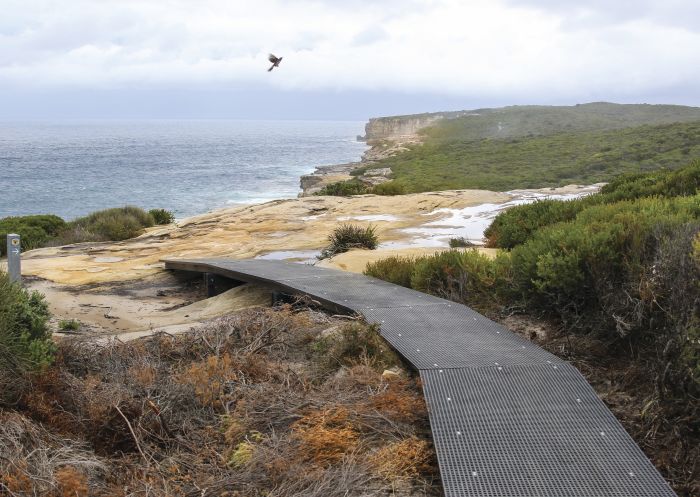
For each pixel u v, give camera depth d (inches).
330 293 308.2
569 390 179.8
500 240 460.8
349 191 952.9
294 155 4643.2
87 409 178.4
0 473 134.8
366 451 155.5
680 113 5511.8
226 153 4832.7
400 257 412.8
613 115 5615.2
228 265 408.8
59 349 219.0
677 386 167.6
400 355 215.6
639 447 152.2
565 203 467.2
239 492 140.2
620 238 255.1
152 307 385.1
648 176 577.9
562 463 142.8
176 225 713.0
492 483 135.7
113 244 599.8
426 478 146.5
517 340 227.5
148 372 199.0
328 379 206.8
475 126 5310.0
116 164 3580.2
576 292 251.0
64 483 134.5
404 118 6840.6
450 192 828.6
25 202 1927.9
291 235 607.5
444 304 283.4
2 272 222.1
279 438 160.6
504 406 169.8
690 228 220.2
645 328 210.7
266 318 261.4
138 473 151.2
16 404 176.9
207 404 187.5
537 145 2682.1
